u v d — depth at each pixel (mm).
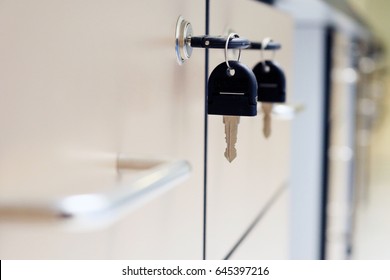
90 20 418
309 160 1754
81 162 412
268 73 778
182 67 609
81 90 409
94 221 262
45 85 367
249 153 894
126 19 474
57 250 395
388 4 3891
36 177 360
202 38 597
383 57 3961
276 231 1154
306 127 1740
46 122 369
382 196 3064
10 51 334
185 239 637
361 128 2783
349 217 2352
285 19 1099
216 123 737
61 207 257
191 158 647
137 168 456
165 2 551
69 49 393
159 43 542
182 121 615
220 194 764
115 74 458
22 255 358
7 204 261
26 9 346
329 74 1710
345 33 2088
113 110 458
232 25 771
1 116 328
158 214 555
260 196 995
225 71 579
